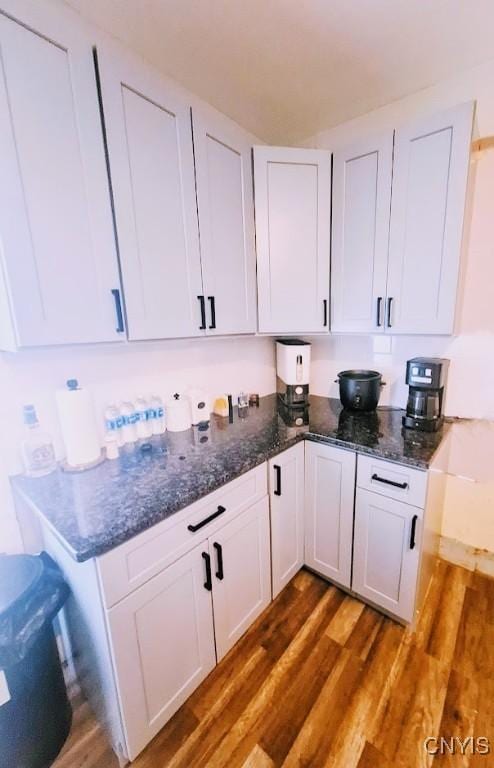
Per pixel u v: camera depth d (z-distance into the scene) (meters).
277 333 1.72
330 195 1.65
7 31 0.81
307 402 2.01
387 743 1.08
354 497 1.49
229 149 1.42
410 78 1.51
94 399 1.38
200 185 1.31
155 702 1.04
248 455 1.32
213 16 1.14
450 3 1.11
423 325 1.47
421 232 1.42
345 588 1.64
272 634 1.47
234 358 2.03
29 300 0.91
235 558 1.29
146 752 1.08
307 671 1.31
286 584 1.68
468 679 1.26
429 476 1.27
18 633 0.91
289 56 1.35
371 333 1.63
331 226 1.68
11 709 0.93
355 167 1.55
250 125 1.87
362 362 2.02
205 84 1.51
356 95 1.62
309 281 1.70
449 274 1.38
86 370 1.35
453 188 1.32
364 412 1.85
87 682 1.17
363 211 1.56
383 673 1.29
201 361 1.83
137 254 1.13
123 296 1.11
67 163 0.94
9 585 0.97
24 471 1.20
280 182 1.58
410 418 1.59
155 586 0.99
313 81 1.51
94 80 0.97
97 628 0.93
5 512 1.17
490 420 1.64
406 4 1.11
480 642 1.40
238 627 1.37
